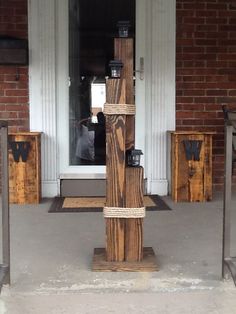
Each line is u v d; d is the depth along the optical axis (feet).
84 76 14.52
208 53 14.43
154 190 14.43
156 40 14.20
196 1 14.26
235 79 14.56
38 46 13.99
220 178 14.76
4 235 7.93
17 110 14.17
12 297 7.58
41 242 10.23
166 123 14.40
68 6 14.26
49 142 14.21
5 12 13.92
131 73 8.57
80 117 14.56
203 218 12.05
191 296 7.64
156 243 10.13
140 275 8.38
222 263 8.28
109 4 14.42
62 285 8.00
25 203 13.43
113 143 8.50
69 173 14.42
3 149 7.79
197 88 14.47
